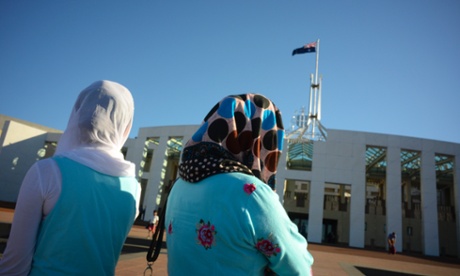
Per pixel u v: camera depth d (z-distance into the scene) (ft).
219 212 4.19
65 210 4.99
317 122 116.88
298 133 114.42
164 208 6.14
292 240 4.27
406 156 116.16
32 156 134.82
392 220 102.58
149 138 131.23
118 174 5.80
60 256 4.92
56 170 5.09
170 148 136.77
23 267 4.81
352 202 106.22
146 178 127.34
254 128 4.98
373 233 120.67
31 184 4.93
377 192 158.61
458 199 103.60
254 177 4.42
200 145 4.77
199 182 4.60
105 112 5.85
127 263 24.08
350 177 108.27
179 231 4.64
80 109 5.85
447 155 108.27
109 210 5.53
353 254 69.41
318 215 106.01
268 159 5.16
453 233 116.67
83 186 5.19
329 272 33.45
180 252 4.55
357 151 110.22
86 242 5.10
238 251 4.10
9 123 127.54
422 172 105.81
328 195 145.18
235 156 4.84
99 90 6.01
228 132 4.77
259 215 4.08
